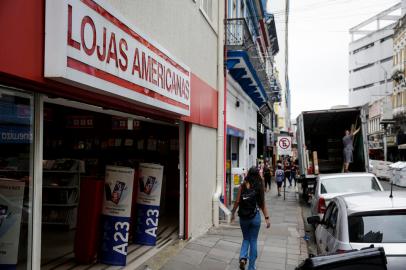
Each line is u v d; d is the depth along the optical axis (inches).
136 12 282.2
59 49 173.6
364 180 509.0
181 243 390.9
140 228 363.6
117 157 527.8
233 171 655.1
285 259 371.2
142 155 538.9
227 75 604.1
